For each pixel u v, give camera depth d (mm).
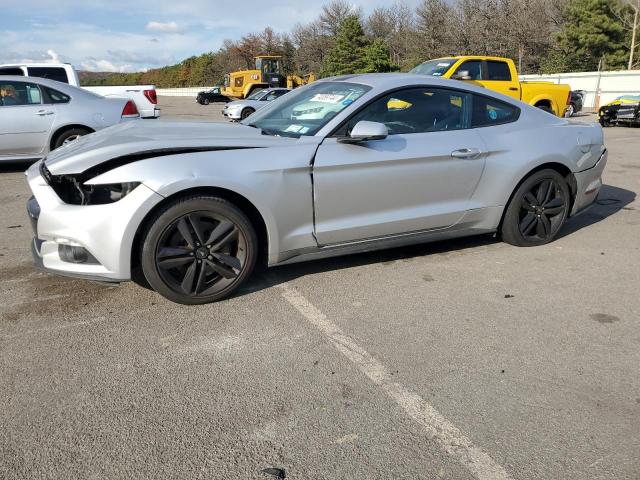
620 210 6105
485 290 3748
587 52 42125
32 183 3277
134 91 11477
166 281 3287
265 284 3816
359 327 3191
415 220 3971
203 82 88875
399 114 3943
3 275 3967
